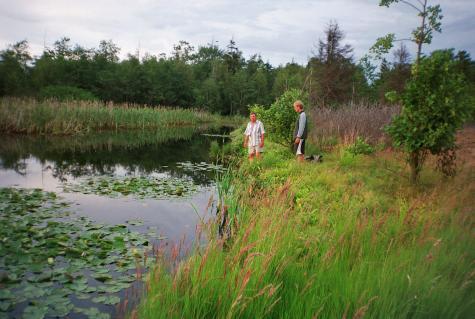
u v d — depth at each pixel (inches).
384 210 223.0
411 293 117.6
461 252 148.0
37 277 168.1
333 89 1417.3
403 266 132.7
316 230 185.6
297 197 270.5
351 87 1501.0
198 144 869.2
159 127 1331.2
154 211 291.6
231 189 288.2
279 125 535.5
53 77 1652.3
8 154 575.5
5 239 207.8
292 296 120.3
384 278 121.8
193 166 538.0
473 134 611.8
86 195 337.4
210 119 2090.3
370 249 152.3
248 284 118.9
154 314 109.0
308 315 109.3
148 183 398.3
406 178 290.2
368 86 1863.9
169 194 351.6
